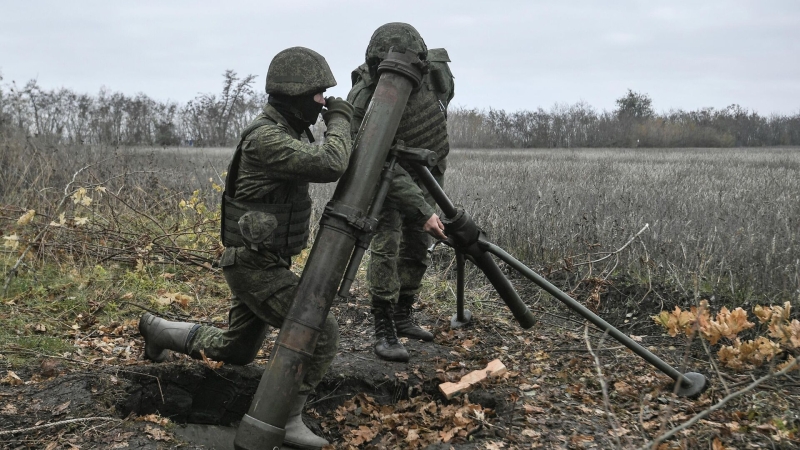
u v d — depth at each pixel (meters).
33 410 3.44
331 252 3.31
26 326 4.70
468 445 3.57
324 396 4.25
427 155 3.63
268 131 3.26
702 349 4.79
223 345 3.79
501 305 5.84
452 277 6.52
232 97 30.06
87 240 6.54
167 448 3.20
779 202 8.84
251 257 3.37
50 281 5.68
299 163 3.19
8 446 3.13
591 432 3.62
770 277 5.57
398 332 5.02
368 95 4.29
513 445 3.54
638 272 6.14
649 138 48.47
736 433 3.52
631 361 4.61
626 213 7.55
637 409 3.87
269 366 3.21
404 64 3.58
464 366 4.52
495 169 17.53
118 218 7.48
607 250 6.65
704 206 8.68
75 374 3.84
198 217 7.52
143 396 3.90
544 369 4.51
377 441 3.83
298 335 3.23
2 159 9.12
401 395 4.33
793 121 56.84
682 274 5.93
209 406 4.11
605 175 14.92
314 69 3.34
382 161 3.48
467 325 5.30
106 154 13.08
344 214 3.33
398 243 4.57
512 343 5.00
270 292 3.38
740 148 45.50
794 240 6.18
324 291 3.28
